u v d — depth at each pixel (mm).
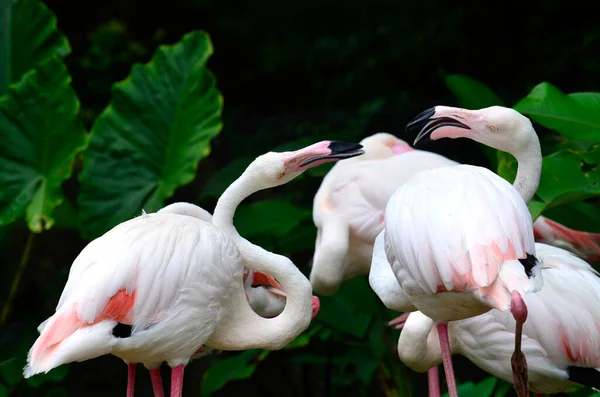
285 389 12508
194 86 10469
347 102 18016
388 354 10148
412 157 9625
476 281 5492
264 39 20312
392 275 7410
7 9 12062
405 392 10062
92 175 10344
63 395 10391
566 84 15547
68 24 19484
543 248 7742
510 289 5363
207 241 6633
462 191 5922
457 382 10250
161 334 6391
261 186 7254
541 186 8086
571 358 7316
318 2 20312
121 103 10500
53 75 10617
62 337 6020
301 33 20188
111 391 12602
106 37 18641
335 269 9297
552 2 15836
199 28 20375
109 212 10273
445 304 6051
